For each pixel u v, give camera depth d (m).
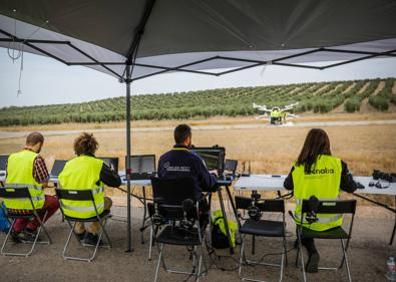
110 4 3.41
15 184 4.36
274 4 3.38
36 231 4.78
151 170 5.15
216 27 3.98
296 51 4.67
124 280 3.57
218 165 4.10
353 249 4.36
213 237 4.28
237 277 3.60
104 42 4.20
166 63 5.26
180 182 3.14
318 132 3.45
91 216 3.98
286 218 5.88
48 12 3.42
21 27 3.84
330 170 3.37
